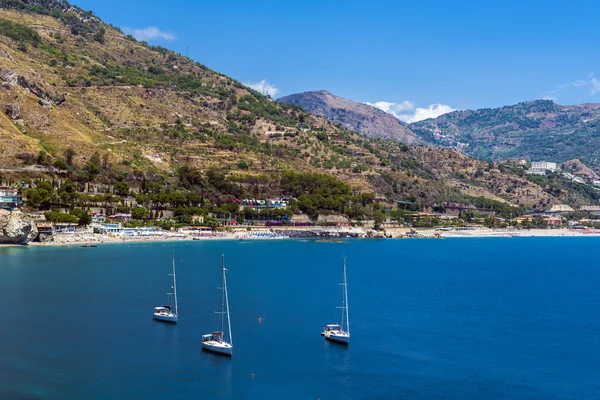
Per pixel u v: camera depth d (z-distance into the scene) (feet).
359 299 609.42
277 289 646.74
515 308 587.27
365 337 467.93
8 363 388.98
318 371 392.27
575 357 429.79
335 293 634.43
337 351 431.84
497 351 441.27
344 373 390.42
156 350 420.77
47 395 343.87
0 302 540.52
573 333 492.54
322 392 361.30
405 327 501.15
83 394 346.54
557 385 378.73
